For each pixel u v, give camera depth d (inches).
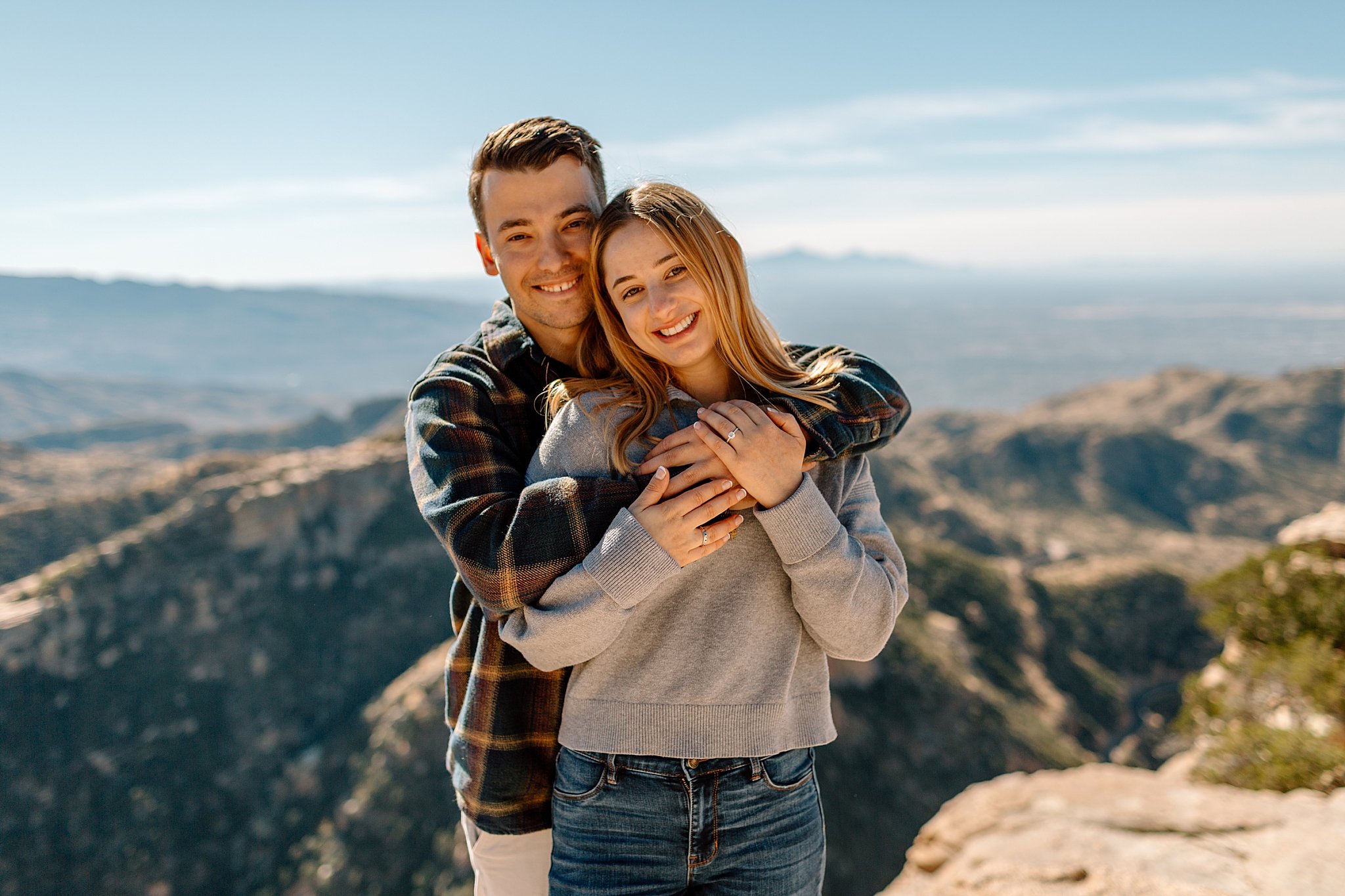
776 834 68.0
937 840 169.5
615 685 66.8
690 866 66.9
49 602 2193.7
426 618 2470.5
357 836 1620.3
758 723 66.2
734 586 65.9
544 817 75.1
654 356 69.8
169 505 3494.1
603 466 67.1
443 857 1501.0
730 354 68.5
